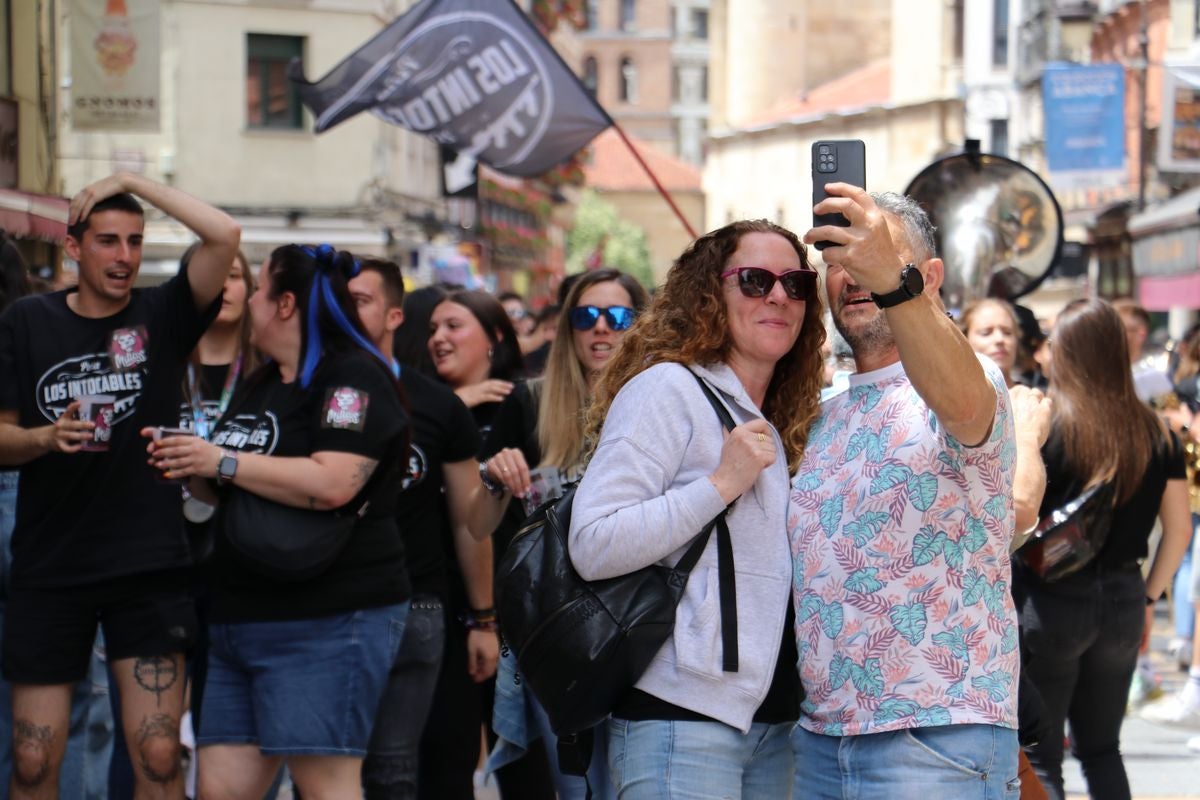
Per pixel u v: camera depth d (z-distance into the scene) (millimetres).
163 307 8102
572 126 17234
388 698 8094
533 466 8766
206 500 7465
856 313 5770
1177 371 18344
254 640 7152
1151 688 14148
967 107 67688
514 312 25297
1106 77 34625
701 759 5637
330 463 7074
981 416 5312
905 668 5480
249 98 45000
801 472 5832
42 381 7965
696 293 5895
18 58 25062
